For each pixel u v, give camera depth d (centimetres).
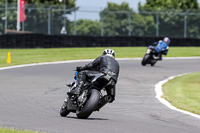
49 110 4084
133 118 3750
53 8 15938
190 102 4756
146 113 4056
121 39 14812
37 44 13150
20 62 9300
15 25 16200
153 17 17025
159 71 8488
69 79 6894
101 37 14425
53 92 5441
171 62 10600
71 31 16112
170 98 5075
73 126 3186
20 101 4622
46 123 3306
